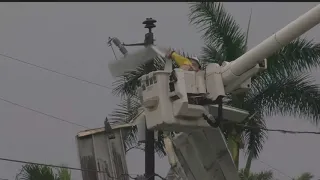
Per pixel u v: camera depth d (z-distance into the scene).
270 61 32.25
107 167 23.95
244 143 33.91
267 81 32.75
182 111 17.89
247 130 33.94
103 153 24.08
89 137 24.20
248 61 17.31
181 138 20.70
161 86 18.12
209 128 19.17
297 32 15.89
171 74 18.05
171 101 18.14
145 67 27.58
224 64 18.33
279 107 33.22
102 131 24.23
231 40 33.41
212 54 33.22
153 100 18.19
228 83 18.28
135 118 24.59
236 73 17.83
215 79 18.17
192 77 18.22
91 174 23.95
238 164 31.23
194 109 17.98
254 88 33.19
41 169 36.75
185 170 21.11
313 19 15.45
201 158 20.55
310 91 32.88
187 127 18.52
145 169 23.31
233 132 31.20
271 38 16.48
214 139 19.89
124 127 24.62
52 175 37.16
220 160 20.31
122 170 23.94
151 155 23.36
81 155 24.19
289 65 32.22
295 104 32.97
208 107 19.00
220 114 18.25
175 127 18.41
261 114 33.34
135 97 33.81
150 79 18.39
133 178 23.77
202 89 18.23
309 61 32.19
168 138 21.53
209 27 34.03
